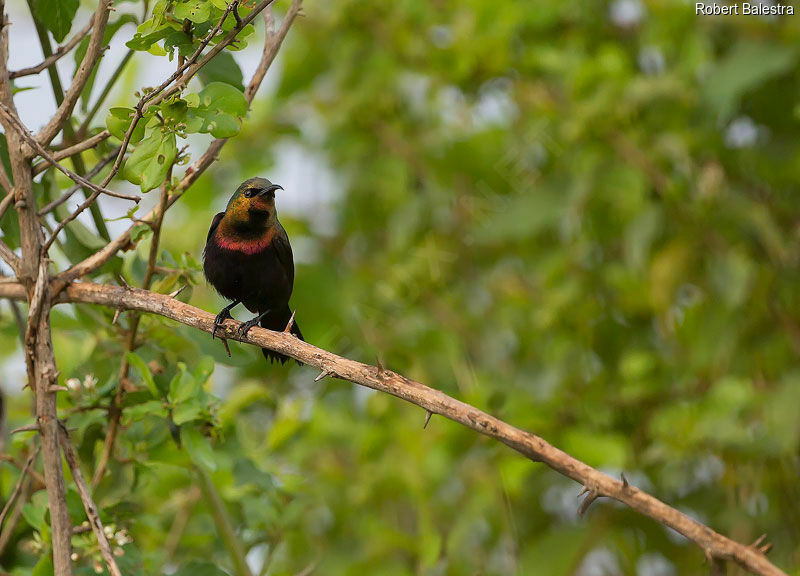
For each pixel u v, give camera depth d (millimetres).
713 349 11016
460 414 6496
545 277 12234
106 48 7441
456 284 13031
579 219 11953
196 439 8414
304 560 11828
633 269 11227
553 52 11898
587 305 12008
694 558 11312
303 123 13703
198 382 8469
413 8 12672
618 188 11242
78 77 7246
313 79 13570
